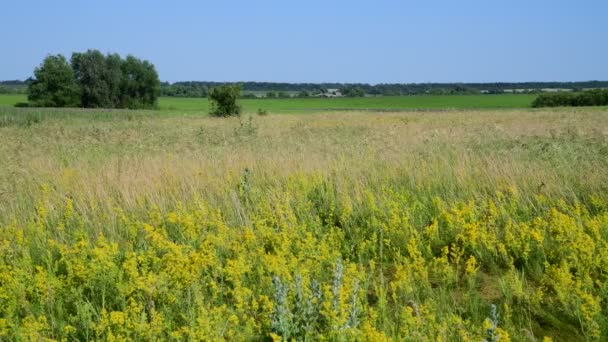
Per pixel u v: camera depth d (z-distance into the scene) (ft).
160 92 312.09
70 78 298.97
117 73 298.76
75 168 38.52
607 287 17.93
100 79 298.35
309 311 16.06
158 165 37.47
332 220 26.78
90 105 302.66
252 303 17.17
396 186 31.35
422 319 16.05
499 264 21.62
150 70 305.94
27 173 35.99
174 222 24.88
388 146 48.80
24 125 94.07
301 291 16.47
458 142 52.75
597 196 26.94
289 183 31.04
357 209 27.53
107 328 16.17
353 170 34.50
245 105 273.33
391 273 21.21
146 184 31.37
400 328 15.84
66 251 20.67
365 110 203.92
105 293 18.78
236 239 23.34
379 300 17.20
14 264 20.54
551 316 17.26
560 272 18.19
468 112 151.84
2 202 29.84
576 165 34.47
